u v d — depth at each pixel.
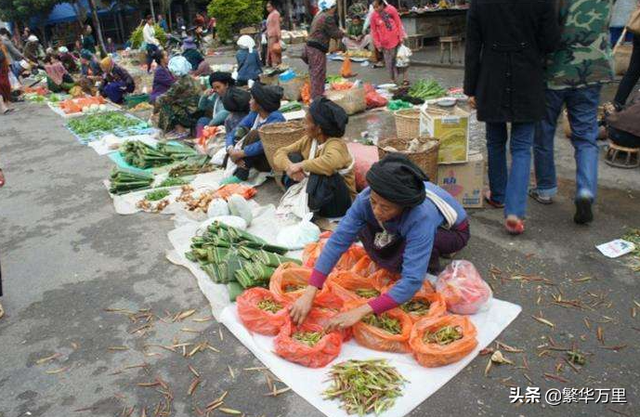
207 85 10.74
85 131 9.40
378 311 2.86
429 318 2.95
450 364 2.80
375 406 2.53
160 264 4.24
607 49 3.93
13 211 5.82
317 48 8.67
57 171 7.20
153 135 8.70
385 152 4.30
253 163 5.72
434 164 4.31
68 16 34.62
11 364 3.17
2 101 12.24
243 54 10.98
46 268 4.37
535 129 4.36
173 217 5.14
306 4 26.53
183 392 2.81
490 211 4.62
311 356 2.81
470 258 3.88
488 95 3.93
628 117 5.09
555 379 2.70
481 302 3.15
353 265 3.71
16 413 2.77
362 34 16.89
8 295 3.98
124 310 3.63
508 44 3.74
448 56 13.69
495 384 2.69
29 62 20.97
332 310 3.19
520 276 3.61
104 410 2.74
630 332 3.00
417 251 2.83
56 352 3.25
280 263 3.75
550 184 4.54
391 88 9.88
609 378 2.69
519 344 2.96
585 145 4.12
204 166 6.53
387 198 2.68
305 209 4.51
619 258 3.73
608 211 4.43
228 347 3.14
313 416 2.55
